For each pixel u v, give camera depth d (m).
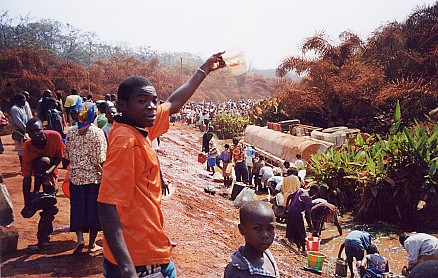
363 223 12.47
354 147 15.66
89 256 5.93
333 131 20.02
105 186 2.29
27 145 5.81
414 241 6.73
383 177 12.25
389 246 10.54
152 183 2.48
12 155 13.44
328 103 25.91
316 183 14.05
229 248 8.41
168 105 3.07
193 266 6.37
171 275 2.60
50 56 49.38
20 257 5.75
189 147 27.52
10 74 36.19
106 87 60.28
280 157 19.00
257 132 23.05
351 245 8.12
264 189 16.67
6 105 31.94
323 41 28.58
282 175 16.53
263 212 2.89
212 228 9.86
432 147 12.36
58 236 6.71
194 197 13.28
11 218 6.29
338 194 13.91
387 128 23.66
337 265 8.40
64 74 44.62
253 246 2.93
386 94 23.36
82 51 94.75
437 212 11.87
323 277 8.20
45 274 5.23
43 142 5.89
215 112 46.25
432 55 24.41
